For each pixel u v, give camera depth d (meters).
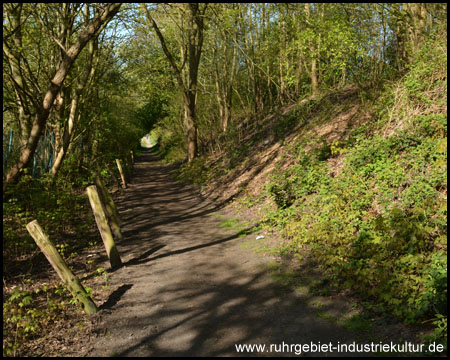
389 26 13.95
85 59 17.09
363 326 4.55
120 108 25.47
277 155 14.98
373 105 12.15
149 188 20.14
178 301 5.77
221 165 19.69
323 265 6.41
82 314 5.40
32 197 10.20
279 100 22.78
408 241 5.79
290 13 16.50
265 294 5.80
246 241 8.75
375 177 8.24
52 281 6.74
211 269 7.12
